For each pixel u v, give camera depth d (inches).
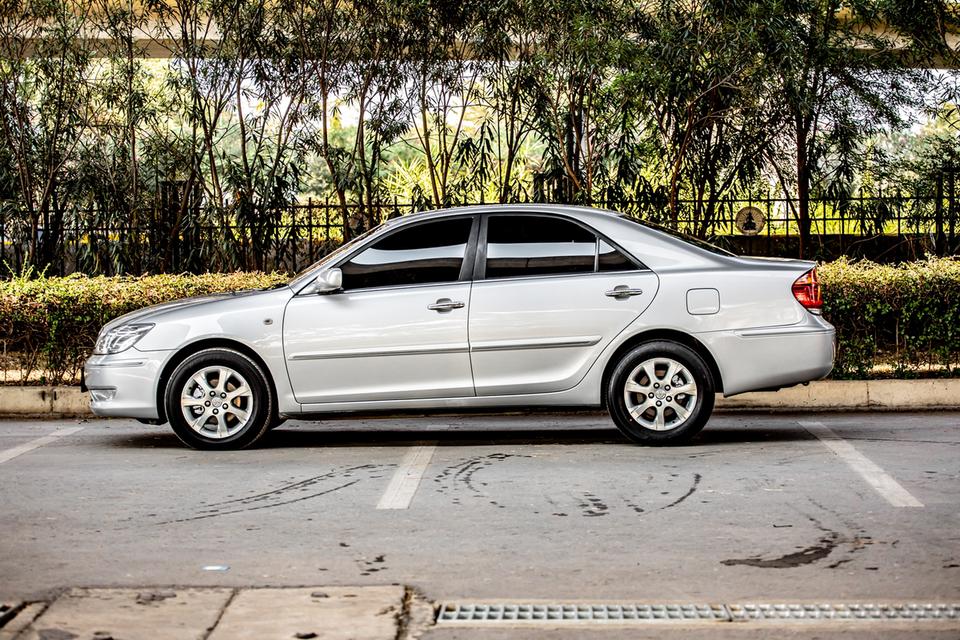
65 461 334.6
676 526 247.1
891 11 556.7
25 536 244.1
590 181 550.0
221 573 215.2
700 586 204.5
